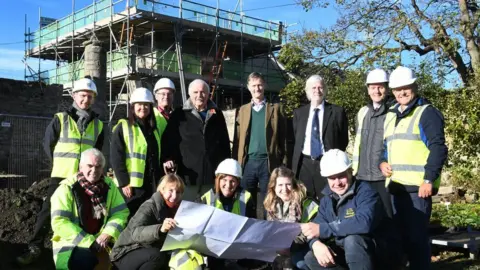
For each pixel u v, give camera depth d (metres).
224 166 5.16
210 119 6.04
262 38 25.83
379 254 4.62
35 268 6.29
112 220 5.04
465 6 14.14
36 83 17.38
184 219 4.45
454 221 8.23
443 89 13.79
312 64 16.84
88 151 5.07
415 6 14.87
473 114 9.89
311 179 6.11
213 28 23.69
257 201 6.69
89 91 6.12
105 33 23.69
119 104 21.94
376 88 5.67
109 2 22.03
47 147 5.97
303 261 4.84
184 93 21.81
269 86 26.30
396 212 5.23
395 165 5.18
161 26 23.00
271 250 4.76
